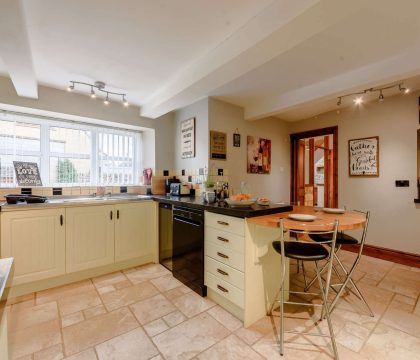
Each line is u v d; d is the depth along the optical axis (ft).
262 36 5.22
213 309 6.50
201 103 10.49
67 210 7.92
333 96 8.51
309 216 5.57
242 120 11.41
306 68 7.53
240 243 5.90
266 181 12.79
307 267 9.48
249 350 4.98
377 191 11.05
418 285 7.78
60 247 7.79
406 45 6.29
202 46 6.56
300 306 6.67
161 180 11.75
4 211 6.89
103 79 8.63
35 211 7.36
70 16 5.30
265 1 4.92
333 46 6.29
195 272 7.43
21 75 6.94
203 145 10.37
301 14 4.45
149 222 9.90
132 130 12.48
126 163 12.28
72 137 10.61
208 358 4.77
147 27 5.73
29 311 6.37
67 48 6.59
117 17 5.36
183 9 5.13
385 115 10.75
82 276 8.32
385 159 10.80
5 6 4.27
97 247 8.54
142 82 8.89
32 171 9.34
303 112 12.71
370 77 7.28
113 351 4.95
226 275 6.33
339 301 6.88
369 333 5.48
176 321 5.97
